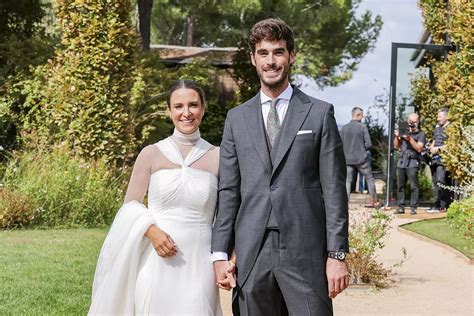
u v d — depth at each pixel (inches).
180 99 169.5
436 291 302.7
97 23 555.5
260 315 153.6
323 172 152.3
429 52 669.3
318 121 152.8
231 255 158.2
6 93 634.8
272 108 155.0
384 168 815.1
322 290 151.1
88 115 548.7
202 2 1093.1
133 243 163.9
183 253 165.6
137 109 687.1
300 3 1072.2
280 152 151.3
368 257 316.5
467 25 546.0
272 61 152.8
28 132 605.6
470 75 538.0
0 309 245.8
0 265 316.5
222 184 157.0
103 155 538.0
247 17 1116.5
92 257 341.1
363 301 283.7
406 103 665.0
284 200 150.3
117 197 492.1
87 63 553.6
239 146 155.1
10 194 448.1
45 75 610.5
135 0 1013.8
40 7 738.2
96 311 165.5
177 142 171.5
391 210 625.0
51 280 290.4
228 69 987.3
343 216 151.2
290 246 149.9
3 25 723.4
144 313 163.9
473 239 401.4
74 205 463.8
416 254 396.8
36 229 438.0
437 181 603.5
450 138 536.7
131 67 573.0
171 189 165.8
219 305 170.7
